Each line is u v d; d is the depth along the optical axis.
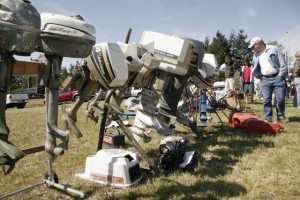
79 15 2.42
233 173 3.73
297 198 2.94
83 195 2.95
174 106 4.25
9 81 2.07
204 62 5.90
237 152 4.70
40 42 2.21
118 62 2.82
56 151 2.25
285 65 6.91
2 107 2.02
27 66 2.27
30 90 28.47
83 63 2.90
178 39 3.92
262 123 6.07
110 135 5.11
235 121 6.55
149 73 3.82
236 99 9.40
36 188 3.36
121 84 2.87
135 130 4.07
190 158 3.96
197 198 3.02
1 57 2.02
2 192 3.32
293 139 5.41
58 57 2.30
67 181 3.56
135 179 3.52
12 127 8.29
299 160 4.06
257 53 7.23
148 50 3.76
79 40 2.26
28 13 2.00
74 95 17.27
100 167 3.51
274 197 2.99
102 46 2.79
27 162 4.47
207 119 7.55
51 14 2.24
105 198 3.10
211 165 4.10
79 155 4.75
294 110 9.68
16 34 1.94
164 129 3.99
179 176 3.63
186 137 5.07
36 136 6.82
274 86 7.09
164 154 3.94
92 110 3.81
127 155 3.63
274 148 4.85
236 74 10.00
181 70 3.94
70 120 3.02
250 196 3.02
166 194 3.15
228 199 2.98
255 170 3.80
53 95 2.30
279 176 3.54
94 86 2.98
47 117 2.29
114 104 3.71
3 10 1.89
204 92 7.01
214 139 5.69
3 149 1.89
